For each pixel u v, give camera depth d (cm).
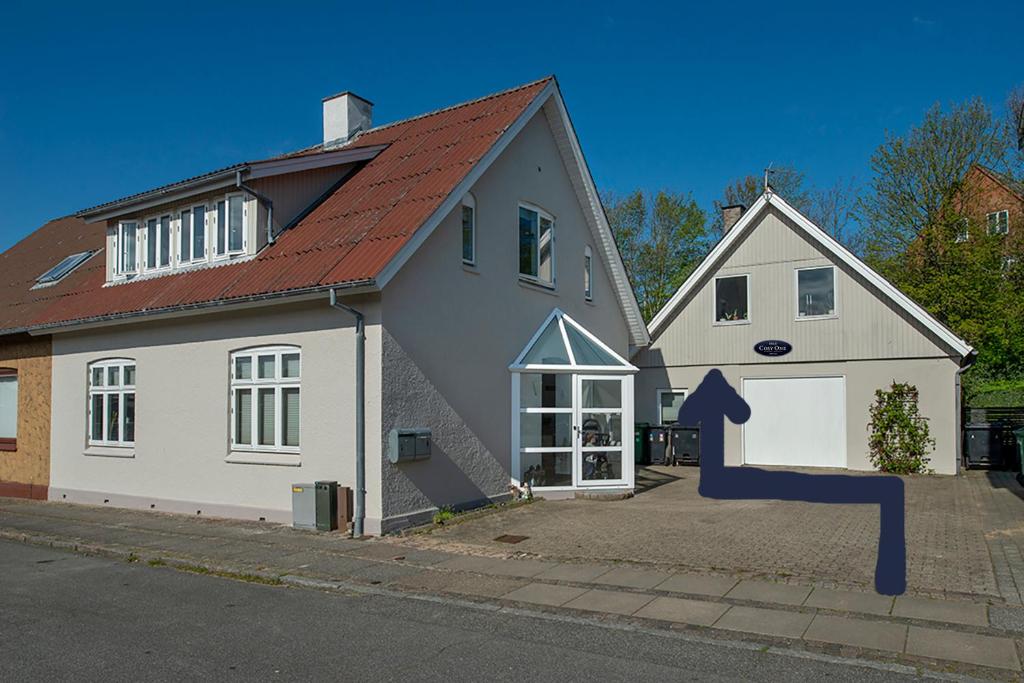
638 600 775
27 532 1216
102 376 1541
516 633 684
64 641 671
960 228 2811
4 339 1748
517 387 1438
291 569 928
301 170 1441
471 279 1352
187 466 1357
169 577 929
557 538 1077
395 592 830
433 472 1225
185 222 1496
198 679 574
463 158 1357
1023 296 2688
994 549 962
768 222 2067
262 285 1220
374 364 1134
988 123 2862
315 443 1191
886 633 658
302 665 604
